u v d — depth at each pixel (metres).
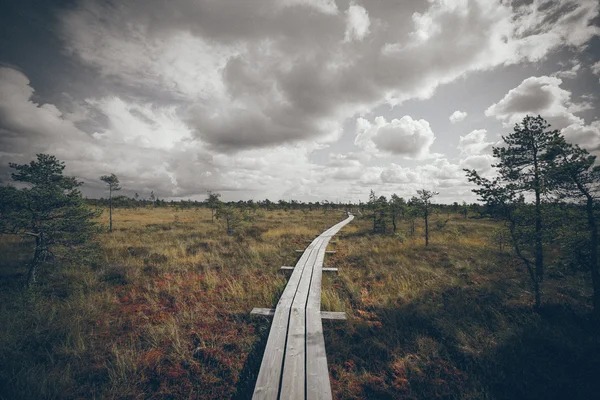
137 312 5.35
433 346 4.14
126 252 10.49
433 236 15.72
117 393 3.14
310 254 11.12
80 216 6.69
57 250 6.37
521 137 6.15
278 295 6.33
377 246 12.97
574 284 6.09
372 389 3.31
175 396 3.15
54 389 3.10
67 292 6.11
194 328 4.73
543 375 3.39
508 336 4.26
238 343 4.26
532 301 5.62
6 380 3.16
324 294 6.15
